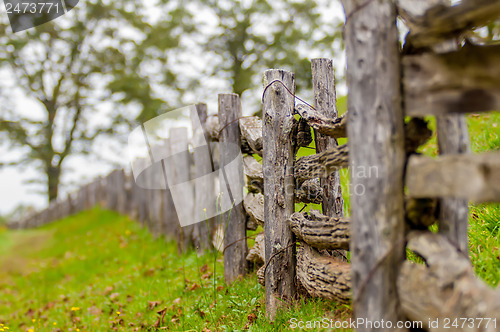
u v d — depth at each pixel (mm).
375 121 1704
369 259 1729
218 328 2865
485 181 1391
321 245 2467
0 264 9008
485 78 1489
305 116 2619
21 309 5176
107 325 3645
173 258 5156
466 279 1490
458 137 1782
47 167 17391
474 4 1415
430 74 1624
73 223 11102
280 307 2803
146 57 17891
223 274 4020
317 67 2934
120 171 9312
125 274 5148
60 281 6145
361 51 1726
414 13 1601
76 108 17625
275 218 2859
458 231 1773
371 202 1713
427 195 1588
